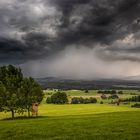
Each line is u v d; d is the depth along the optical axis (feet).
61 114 365.20
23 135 109.81
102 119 166.61
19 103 299.38
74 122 152.97
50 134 109.19
